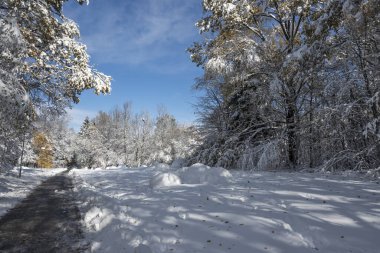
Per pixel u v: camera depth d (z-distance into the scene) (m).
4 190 16.06
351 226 5.24
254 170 16.38
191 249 5.04
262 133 18.80
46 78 14.62
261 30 19.80
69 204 11.66
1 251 6.00
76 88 14.84
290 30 18.92
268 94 17.09
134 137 70.56
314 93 16.25
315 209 6.31
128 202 9.02
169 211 7.30
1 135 11.34
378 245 4.50
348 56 13.86
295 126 17.05
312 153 17.16
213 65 18.91
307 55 13.77
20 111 9.73
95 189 15.19
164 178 12.41
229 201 7.67
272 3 17.30
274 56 17.97
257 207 6.89
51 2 13.98
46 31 13.44
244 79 18.44
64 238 6.80
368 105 12.63
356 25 11.85
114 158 68.75
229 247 4.97
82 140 72.25
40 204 11.75
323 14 13.16
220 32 19.03
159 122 70.12
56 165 81.69
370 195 7.25
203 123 22.72
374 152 13.26
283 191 8.27
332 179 10.29
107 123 74.06
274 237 5.14
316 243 4.84
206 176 11.98
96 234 6.89
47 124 17.44
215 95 22.77
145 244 5.34
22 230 7.59
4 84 9.38
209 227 5.92
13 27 9.88
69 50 14.24
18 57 10.60
